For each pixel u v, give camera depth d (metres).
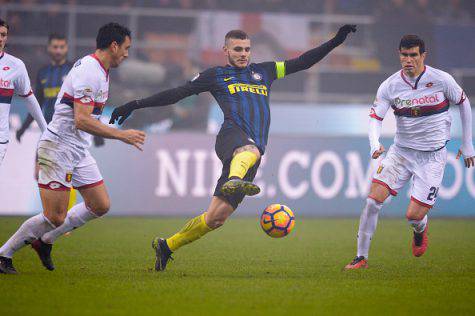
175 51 68.00
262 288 23.58
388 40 67.19
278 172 55.41
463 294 23.19
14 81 27.69
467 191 56.19
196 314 19.53
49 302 20.98
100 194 26.41
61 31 65.31
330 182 55.78
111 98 61.50
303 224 49.88
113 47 24.86
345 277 26.44
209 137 55.00
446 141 29.73
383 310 20.52
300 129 61.38
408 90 29.14
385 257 33.31
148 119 61.91
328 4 70.88
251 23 66.06
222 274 26.91
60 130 25.17
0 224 46.72
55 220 25.56
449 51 66.81
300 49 66.50
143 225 47.53
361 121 61.66
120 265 29.25
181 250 34.97
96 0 68.69
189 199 54.72
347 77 65.81
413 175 29.94
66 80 25.20
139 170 54.69
